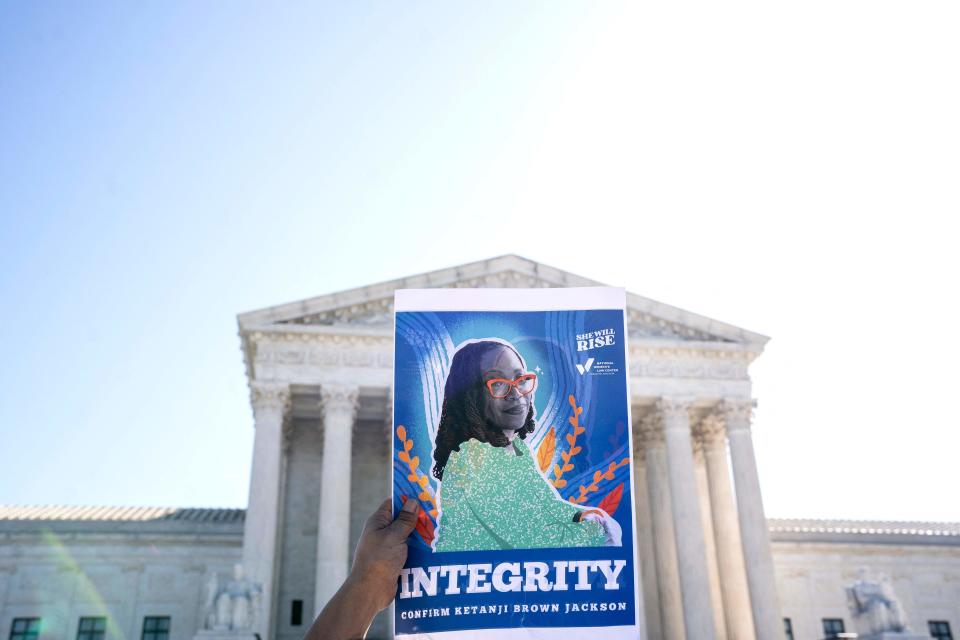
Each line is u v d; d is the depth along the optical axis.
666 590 66.81
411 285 64.50
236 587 50.31
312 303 63.34
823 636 75.31
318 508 70.00
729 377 66.44
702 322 66.88
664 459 69.44
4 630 69.06
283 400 61.19
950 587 78.56
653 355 66.06
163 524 73.56
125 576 71.94
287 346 62.69
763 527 62.53
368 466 71.56
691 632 59.19
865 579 46.53
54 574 71.25
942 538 79.75
